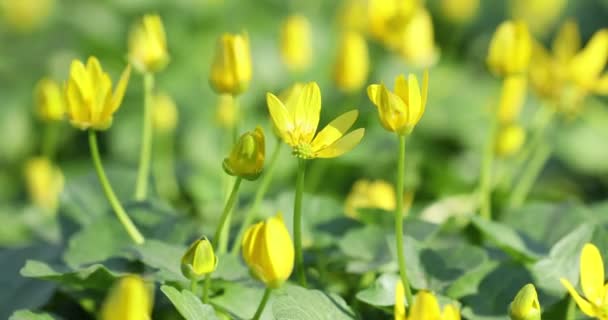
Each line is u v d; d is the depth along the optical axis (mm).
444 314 617
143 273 698
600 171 1239
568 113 855
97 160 693
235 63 711
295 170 1010
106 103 675
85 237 723
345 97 1165
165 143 1051
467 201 909
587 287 642
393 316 698
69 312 729
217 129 1135
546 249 728
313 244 736
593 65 805
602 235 701
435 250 704
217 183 906
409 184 974
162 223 732
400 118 640
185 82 1250
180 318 693
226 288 686
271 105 649
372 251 725
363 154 989
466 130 1191
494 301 689
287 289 655
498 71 762
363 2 1090
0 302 722
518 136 867
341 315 657
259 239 624
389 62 1189
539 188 1189
